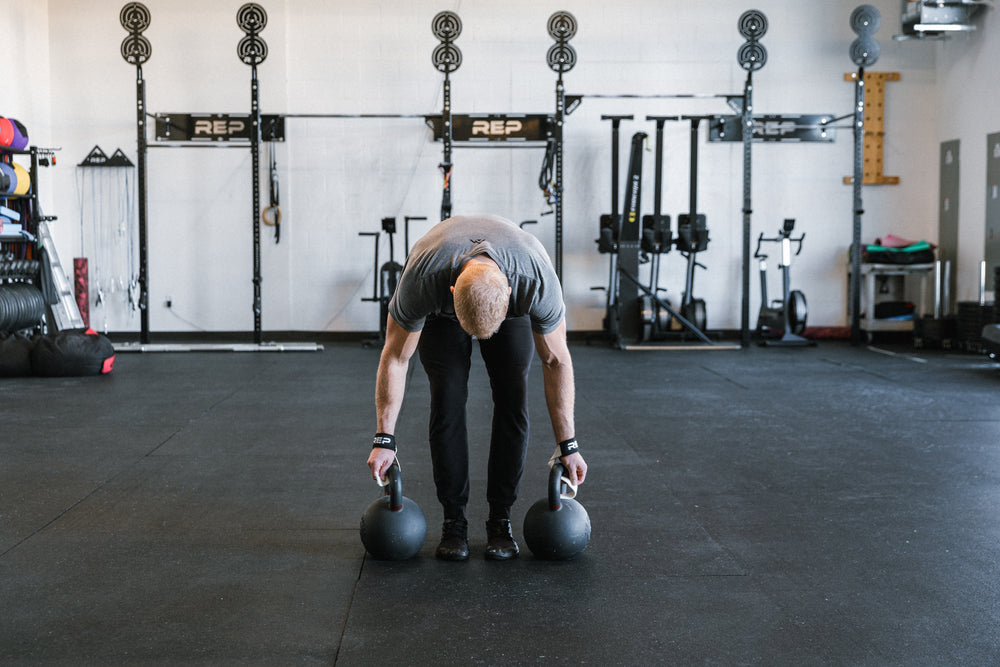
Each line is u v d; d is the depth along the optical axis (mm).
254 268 7566
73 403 4691
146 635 1794
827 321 8633
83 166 8117
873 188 8570
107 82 8117
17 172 6273
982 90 7793
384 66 8305
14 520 2602
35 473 3176
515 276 1871
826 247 8570
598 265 8500
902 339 8445
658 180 7512
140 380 5586
